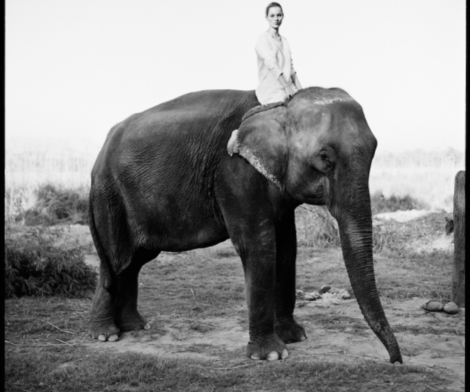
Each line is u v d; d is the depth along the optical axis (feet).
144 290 27.50
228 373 16.35
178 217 19.21
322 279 29.76
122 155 19.94
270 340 17.71
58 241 37.63
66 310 23.59
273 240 17.74
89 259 34.32
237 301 25.26
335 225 38.86
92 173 21.06
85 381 16.07
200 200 18.76
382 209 50.34
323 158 16.05
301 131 16.42
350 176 15.66
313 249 37.04
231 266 33.19
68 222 46.93
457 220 23.76
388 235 38.29
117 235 20.42
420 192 53.06
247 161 16.96
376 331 15.06
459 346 18.67
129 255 20.52
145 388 15.48
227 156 18.03
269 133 16.83
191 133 18.85
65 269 26.45
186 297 26.09
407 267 31.91
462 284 23.68
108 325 20.21
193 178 18.75
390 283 28.12
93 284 27.32
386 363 16.78
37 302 24.72
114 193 20.29
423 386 15.14
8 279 25.31
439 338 19.54
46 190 49.83
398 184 54.08
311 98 16.72
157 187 19.27
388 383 15.40
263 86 18.28
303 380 15.75
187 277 30.45
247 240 17.62
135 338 20.11
